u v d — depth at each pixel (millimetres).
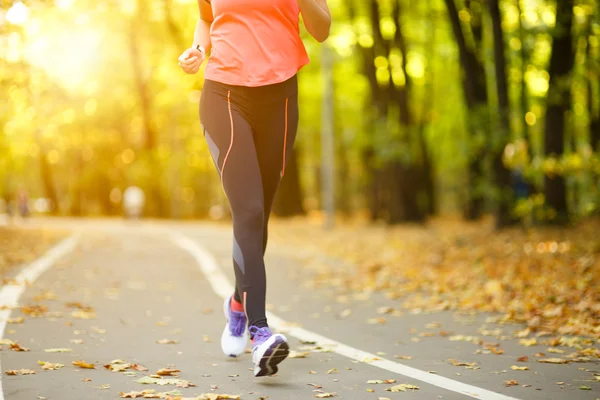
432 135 36219
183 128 49250
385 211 34938
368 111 30938
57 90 18891
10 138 22234
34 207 74062
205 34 5168
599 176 15117
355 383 4938
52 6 14648
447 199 61406
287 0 4859
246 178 4840
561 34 18938
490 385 4895
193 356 5824
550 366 5551
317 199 61906
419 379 5070
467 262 14562
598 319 7605
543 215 19531
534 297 9320
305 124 42281
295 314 8727
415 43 33781
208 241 22484
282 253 18703
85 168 64750
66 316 7809
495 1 20125
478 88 22484
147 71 31516
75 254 16391
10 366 5258
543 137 20422
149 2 22516
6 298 8953
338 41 32844
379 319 8227
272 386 4820
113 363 5465
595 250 14719
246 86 4836
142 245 20234
